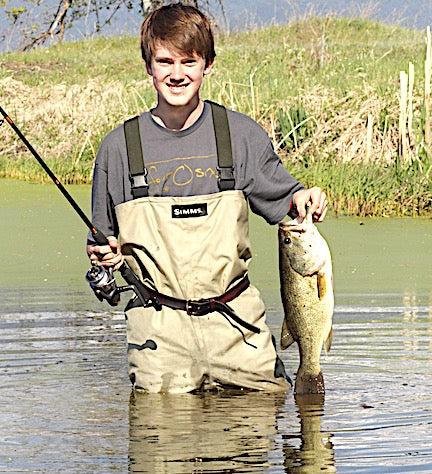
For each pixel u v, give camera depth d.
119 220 4.99
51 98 20.22
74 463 3.78
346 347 6.08
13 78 22.20
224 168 4.92
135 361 5.06
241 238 4.98
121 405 4.74
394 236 11.20
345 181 13.11
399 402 4.75
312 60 20.52
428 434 4.15
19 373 5.45
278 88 17.38
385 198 12.84
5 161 16.92
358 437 4.12
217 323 4.99
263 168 5.00
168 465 3.73
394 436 4.13
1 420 4.46
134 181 4.93
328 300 4.77
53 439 4.13
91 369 5.55
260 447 3.98
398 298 7.86
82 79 22.09
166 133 4.94
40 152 17.72
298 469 3.67
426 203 12.87
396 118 15.25
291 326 4.86
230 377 5.00
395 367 5.56
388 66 18.66
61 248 10.45
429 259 9.91
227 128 4.96
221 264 4.93
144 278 5.03
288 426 4.30
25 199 13.54
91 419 4.46
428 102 14.32
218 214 4.92
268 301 7.70
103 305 7.57
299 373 4.90
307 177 13.80
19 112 19.45
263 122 16.16
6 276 9.02
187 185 4.92
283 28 27.30
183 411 4.59
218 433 4.18
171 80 4.83
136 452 3.92
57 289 8.34
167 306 5.01
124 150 4.98
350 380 5.25
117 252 4.89
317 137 15.36
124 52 25.83
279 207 5.02
